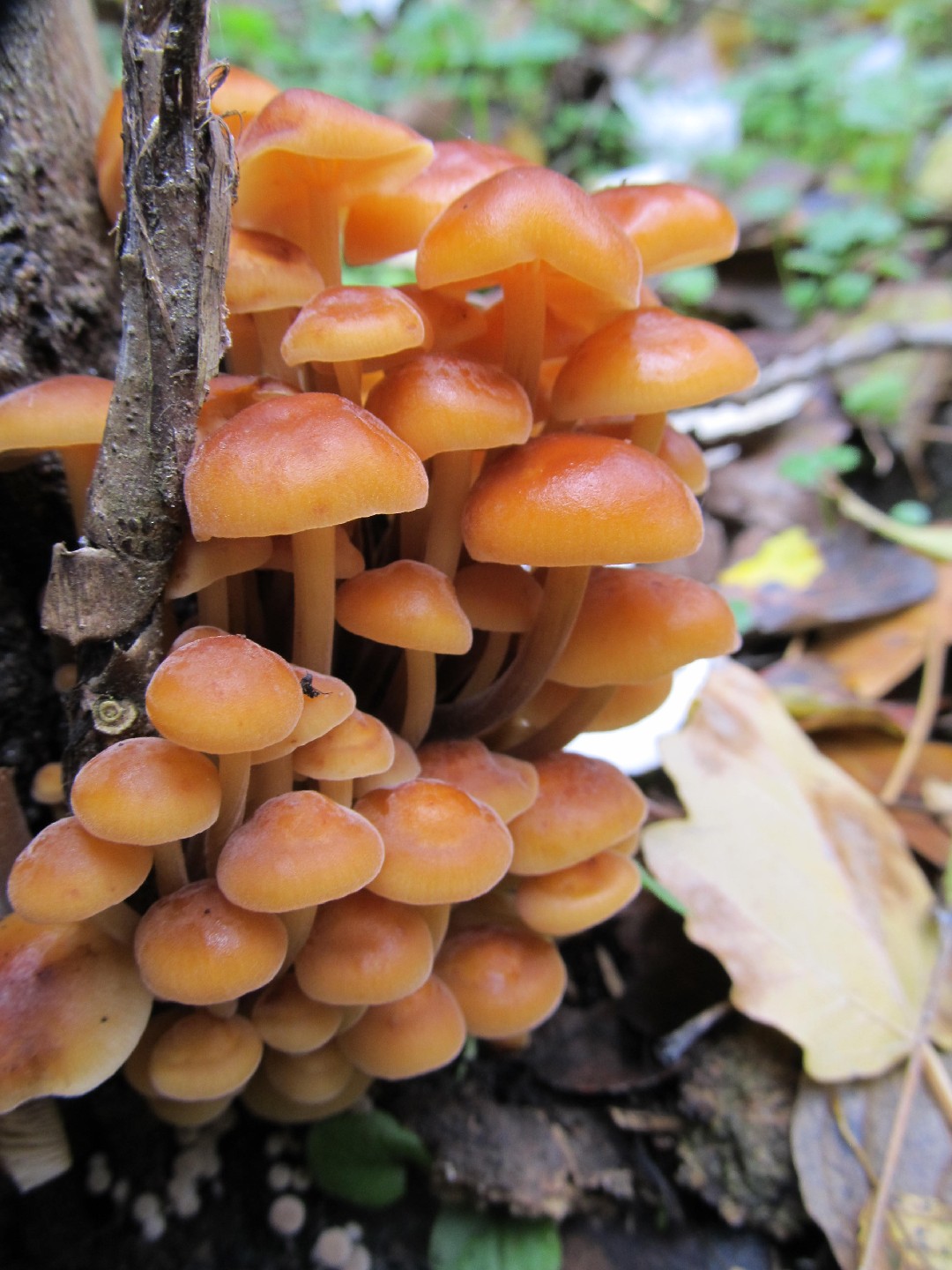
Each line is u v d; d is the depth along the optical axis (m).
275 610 0.18
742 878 0.22
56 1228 0.19
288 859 0.13
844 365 0.39
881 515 0.36
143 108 0.13
